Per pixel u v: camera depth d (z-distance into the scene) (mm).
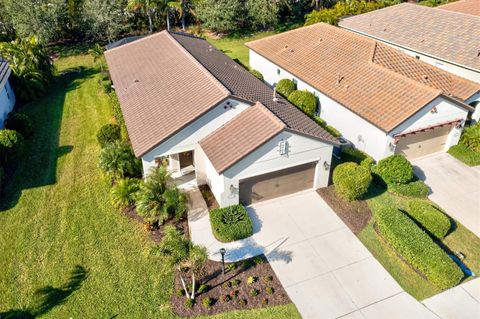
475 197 21188
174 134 19938
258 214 20031
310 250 17891
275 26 50656
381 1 49906
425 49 31562
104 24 43000
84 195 21375
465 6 39125
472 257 17547
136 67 28922
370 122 22750
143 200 18922
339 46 30359
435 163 24094
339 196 21141
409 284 16250
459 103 23094
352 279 16500
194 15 49375
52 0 41844
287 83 30000
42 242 18422
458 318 14953
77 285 16312
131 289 16078
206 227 19141
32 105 31609
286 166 20062
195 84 23156
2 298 15852
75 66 39656
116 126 25141
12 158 23359
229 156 18875
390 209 18891
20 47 33375
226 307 15281
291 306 15367
